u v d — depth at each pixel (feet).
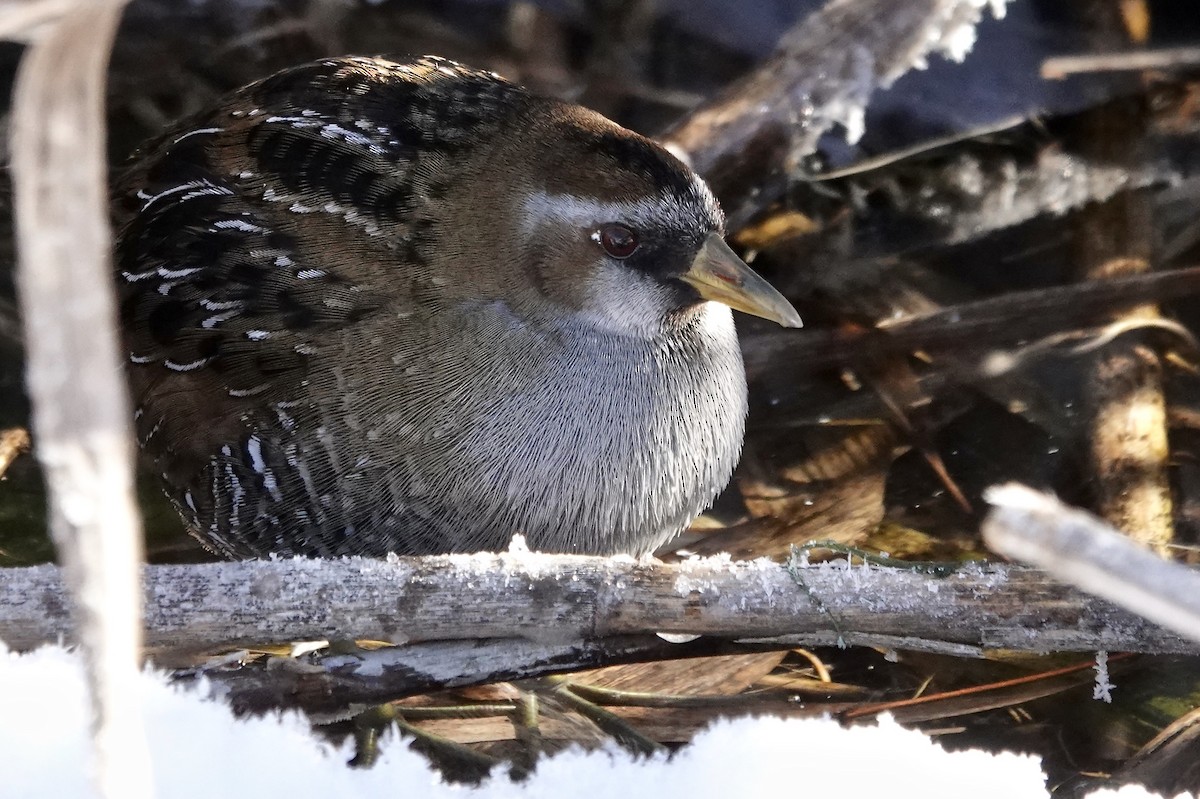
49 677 16.44
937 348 30.32
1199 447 28.35
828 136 33.24
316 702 20.56
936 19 30.71
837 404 29.81
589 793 17.30
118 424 10.21
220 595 19.42
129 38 33.09
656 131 33.83
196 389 24.57
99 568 10.43
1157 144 33.30
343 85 24.97
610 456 24.29
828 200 33.24
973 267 32.45
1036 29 34.04
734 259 23.84
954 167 33.45
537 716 23.27
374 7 34.30
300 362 23.82
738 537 27.55
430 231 23.93
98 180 9.89
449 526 24.12
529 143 23.91
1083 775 22.16
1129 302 30.04
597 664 20.99
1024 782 18.37
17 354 29.78
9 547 26.61
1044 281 32.12
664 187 23.36
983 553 26.66
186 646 19.48
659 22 34.09
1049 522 9.96
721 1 33.71
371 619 19.74
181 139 25.76
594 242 23.53
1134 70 33.76
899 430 29.17
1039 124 33.63
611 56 34.40
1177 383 29.60
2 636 18.58
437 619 19.86
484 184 23.91
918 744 18.37
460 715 23.27
